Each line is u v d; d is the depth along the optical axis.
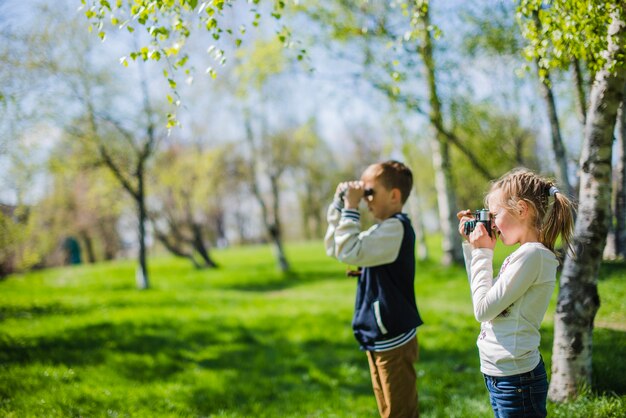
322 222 53.25
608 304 6.84
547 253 2.20
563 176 8.41
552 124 8.48
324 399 4.86
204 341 7.47
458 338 6.79
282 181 23.61
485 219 2.40
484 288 2.27
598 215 3.64
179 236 23.75
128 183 16.59
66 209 21.12
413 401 2.87
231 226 56.34
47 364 5.57
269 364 6.31
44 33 11.49
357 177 42.28
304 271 20.31
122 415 4.26
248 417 4.38
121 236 34.09
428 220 44.12
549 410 3.55
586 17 3.19
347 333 7.70
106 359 6.00
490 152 10.27
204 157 19.86
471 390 4.64
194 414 4.42
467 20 8.70
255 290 16.42
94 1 3.29
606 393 3.72
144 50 3.36
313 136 13.99
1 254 13.45
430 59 8.23
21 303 11.48
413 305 2.93
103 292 15.13
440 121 8.59
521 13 3.63
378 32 8.29
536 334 2.23
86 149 15.53
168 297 13.42
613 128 3.58
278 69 11.55
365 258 2.78
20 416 4.04
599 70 3.51
